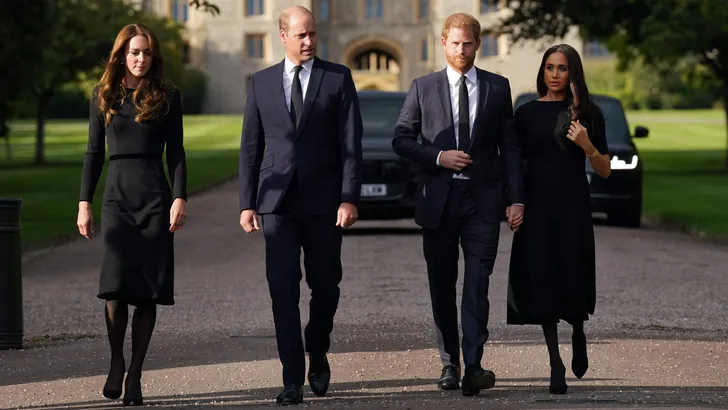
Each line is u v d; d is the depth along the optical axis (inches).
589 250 590.9
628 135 1756.9
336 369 653.9
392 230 1625.2
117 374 564.4
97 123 569.9
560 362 578.2
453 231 592.1
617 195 1684.3
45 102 3860.7
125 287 557.3
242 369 659.4
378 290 1026.1
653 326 821.9
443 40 593.6
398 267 1194.0
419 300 963.3
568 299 584.4
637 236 1572.3
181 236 1624.0
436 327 605.0
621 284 1069.8
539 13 3304.6
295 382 558.6
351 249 1370.6
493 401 548.4
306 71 578.2
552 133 585.3
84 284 1138.7
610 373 635.5
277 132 575.5
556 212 586.9
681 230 1715.1
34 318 919.0
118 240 558.9
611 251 1364.4
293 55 576.7
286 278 568.4
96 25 3927.2
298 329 566.9
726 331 802.8
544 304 582.2
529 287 586.6
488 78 592.7
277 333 566.6
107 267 558.9
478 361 569.3
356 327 820.0
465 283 585.3
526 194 590.6
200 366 671.1
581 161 590.9
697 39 3115.2
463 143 586.9
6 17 2060.8
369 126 1496.1
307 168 571.5
